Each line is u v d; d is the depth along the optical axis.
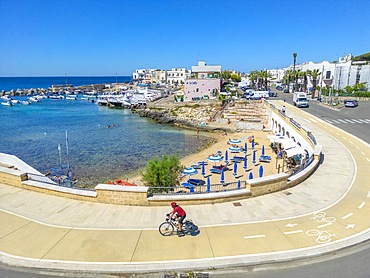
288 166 26.64
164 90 119.00
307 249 9.42
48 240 9.94
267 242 9.84
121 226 10.91
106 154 37.31
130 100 97.12
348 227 10.95
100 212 12.06
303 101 51.19
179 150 39.25
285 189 14.88
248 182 13.67
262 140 41.28
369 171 18.22
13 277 8.22
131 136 49.81
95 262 8.73
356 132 30.66
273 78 150.88
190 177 26.16
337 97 65.25
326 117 40.03
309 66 92.12
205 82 81.81
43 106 98.25
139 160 34.31
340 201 13.43
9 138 47.56
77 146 42.03
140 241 9.88
